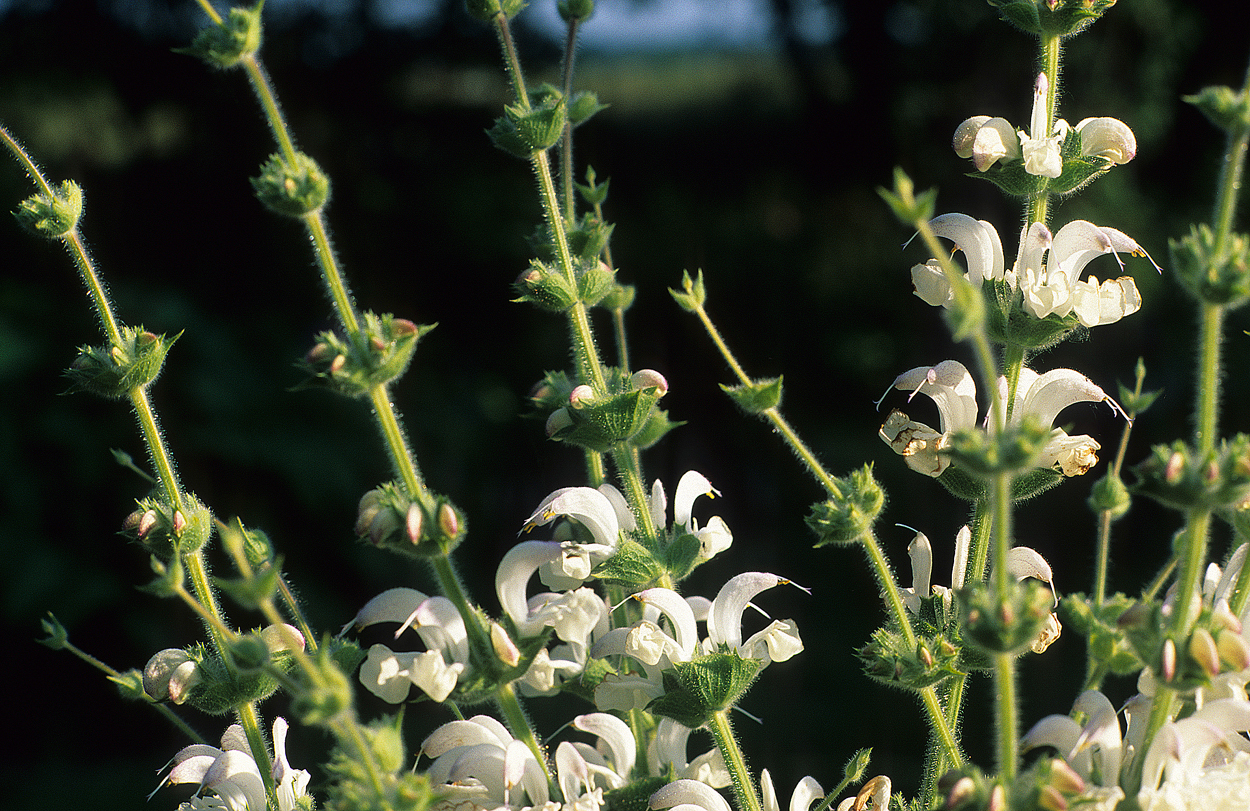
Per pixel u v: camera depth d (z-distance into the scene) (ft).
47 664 26.27
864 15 37.06
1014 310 6.34
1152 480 4.48
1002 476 4.13
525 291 6.84
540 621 6.10
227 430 27.37
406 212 39.06
